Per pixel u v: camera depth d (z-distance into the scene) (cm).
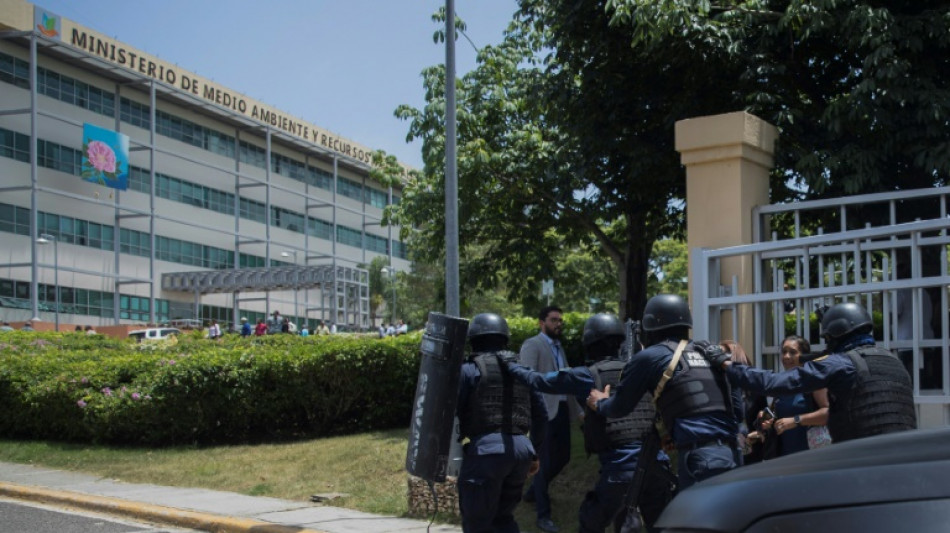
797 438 612
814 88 1057
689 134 773
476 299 4341
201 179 5406
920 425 647
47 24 4431
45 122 4516
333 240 6262
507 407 575
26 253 4403
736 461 485
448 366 582
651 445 519
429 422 588
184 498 950
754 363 706
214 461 1136
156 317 5050
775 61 1011
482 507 566
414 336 1332
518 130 1516
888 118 852
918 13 924
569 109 1200
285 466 1075
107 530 834
